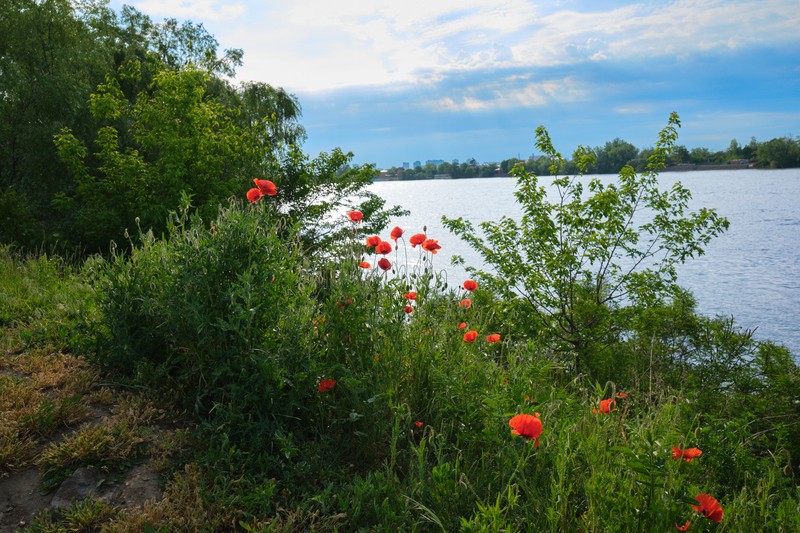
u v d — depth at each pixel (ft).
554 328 24.76
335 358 11.03
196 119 37.70
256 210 12.44
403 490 8.68
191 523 7.99
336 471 9.53
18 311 16.37
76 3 69.31
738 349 21.62
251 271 11.01
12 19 51.72
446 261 115.14
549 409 10.11
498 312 22.88
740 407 15.94
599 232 25.96
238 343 10.39
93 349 12.77
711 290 104.58
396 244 13.50
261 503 8.43
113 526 7.73
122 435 9.57
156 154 42.24
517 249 27.12
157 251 12.91
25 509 8.20
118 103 39.81
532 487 8.34
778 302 89.76
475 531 7.21
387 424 9.98
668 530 7.23
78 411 10.39
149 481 8.91
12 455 9.05
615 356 23.26
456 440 10.48
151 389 11.12
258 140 45.78
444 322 13.02
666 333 23.41
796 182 524.93
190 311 10.43
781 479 9.86
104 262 14.08
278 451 9.70
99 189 36.35
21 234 33.86
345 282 11.21
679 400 12.77
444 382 10.57
